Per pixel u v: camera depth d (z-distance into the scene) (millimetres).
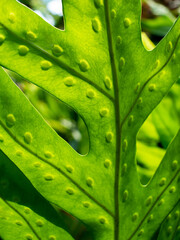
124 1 155
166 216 178
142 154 249
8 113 154
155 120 239
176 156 175
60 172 162
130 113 165
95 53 156
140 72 162
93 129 162
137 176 171
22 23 149
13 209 165
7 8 147
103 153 164
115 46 157
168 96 234
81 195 165
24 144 156
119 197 169
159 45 162
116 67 159
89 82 158
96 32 155
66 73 155
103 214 169
